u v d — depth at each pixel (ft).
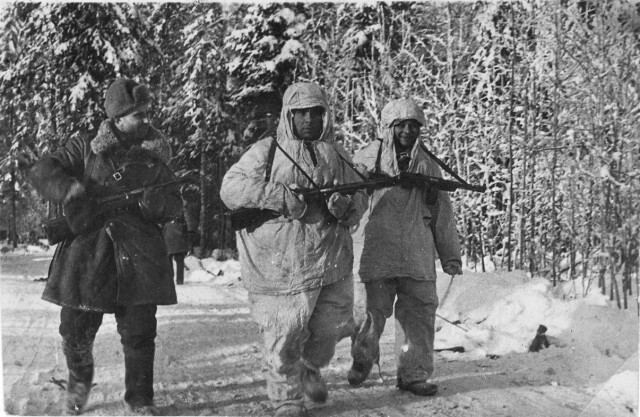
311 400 15.40
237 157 68.13
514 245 34.94
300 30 56.65
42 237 72.43
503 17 35.55
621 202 25.20
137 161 14.80
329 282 14.57
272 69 57.41
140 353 14.62
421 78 39.83
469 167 36.52
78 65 55.26
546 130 32.60
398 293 16.98
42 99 56.29
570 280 28.76
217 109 67.87
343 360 20.48
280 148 14.67
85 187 14.49
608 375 17.42
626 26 26.45
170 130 70.18
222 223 71.20
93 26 54.70
